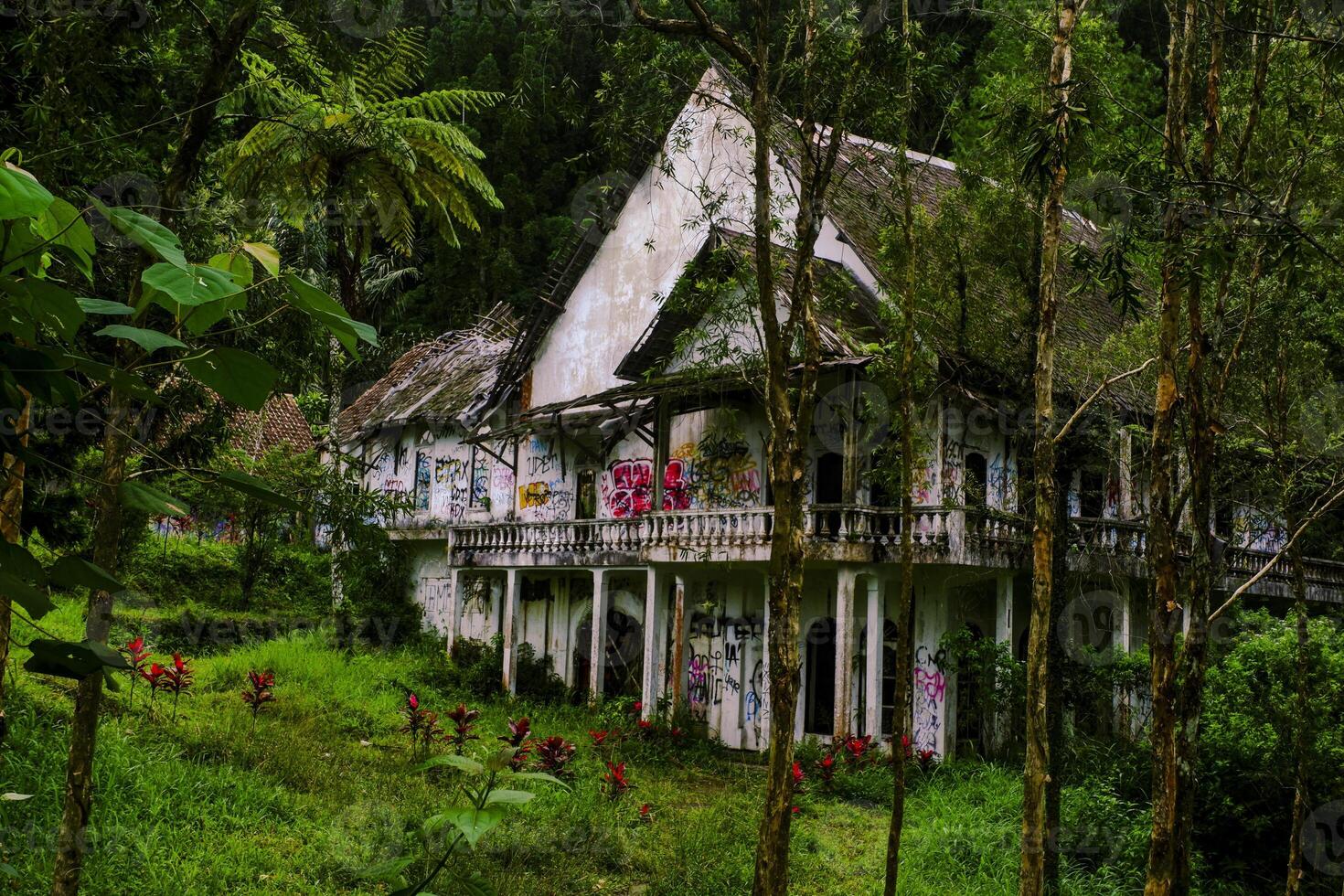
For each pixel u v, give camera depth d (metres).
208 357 1.68
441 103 13.05
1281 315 11.60
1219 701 14.29
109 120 8.76
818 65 9.61
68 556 1.76
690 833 13.93
